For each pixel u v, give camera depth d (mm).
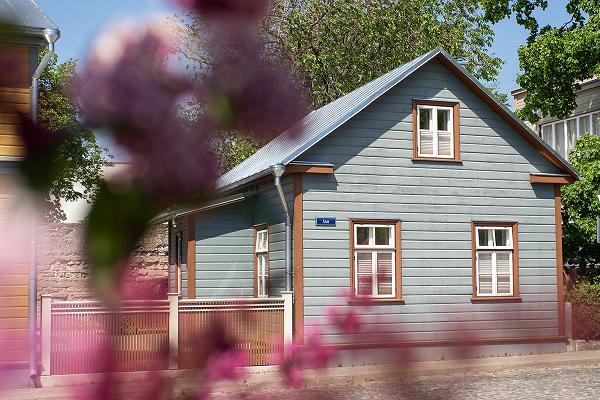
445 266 18281
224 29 842
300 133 917
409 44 30938
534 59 23188
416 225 18125
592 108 26078
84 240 878
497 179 18891
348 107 18125
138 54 817
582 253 22516
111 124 843
